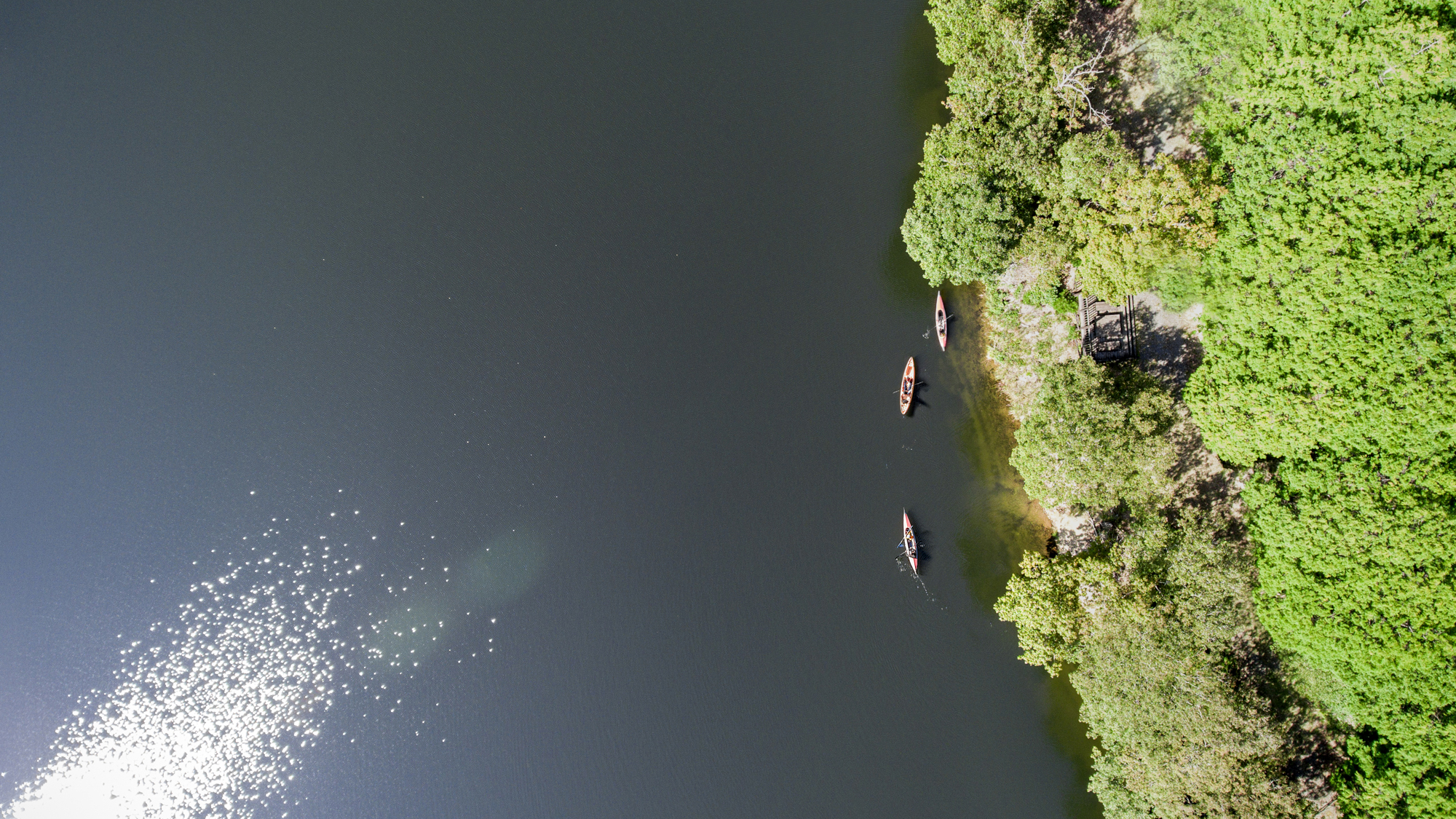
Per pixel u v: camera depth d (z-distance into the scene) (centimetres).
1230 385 4206
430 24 6594
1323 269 3844
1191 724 4047
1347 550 3875
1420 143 3722
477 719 5925
